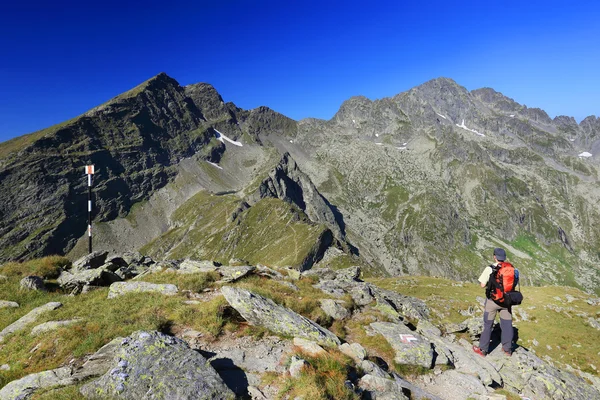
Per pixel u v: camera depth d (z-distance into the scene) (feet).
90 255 100.63
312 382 36.11
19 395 35.27
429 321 80.18
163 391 32.89
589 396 52.11
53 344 48.52
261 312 53.83
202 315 55.26
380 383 40.50
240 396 36.04
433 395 45.65
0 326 61.93
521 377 54.44
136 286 72.74
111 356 42.63
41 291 78.89
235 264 102.89
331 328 61.77
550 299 301.02
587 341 217.15
